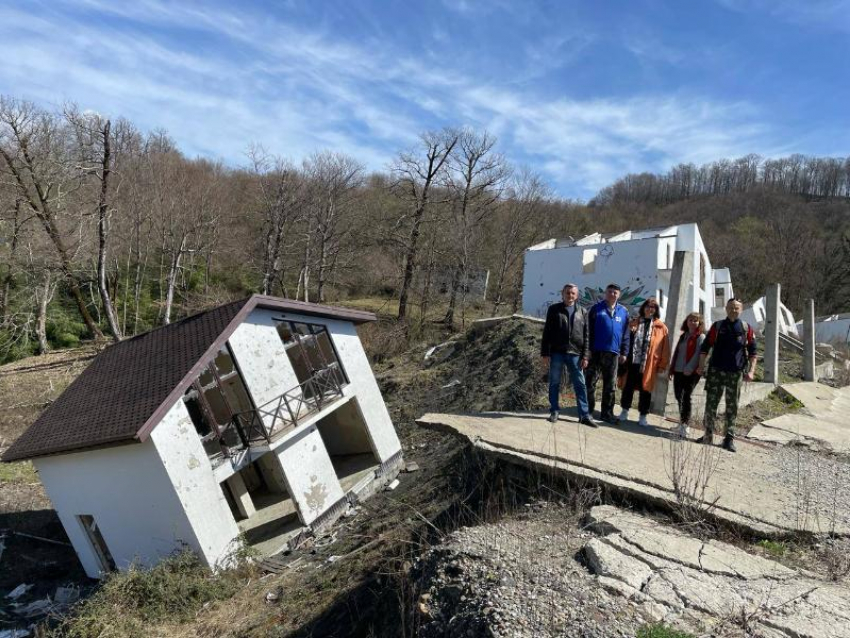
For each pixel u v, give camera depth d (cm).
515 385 1711
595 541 484
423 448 1758
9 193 3089
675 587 414
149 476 1167
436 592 458
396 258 4094
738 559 459
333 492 1452
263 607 938
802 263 5103
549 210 4647
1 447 2175
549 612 388
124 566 1264
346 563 923
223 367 1510
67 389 1455
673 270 884
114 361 1480
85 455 1251
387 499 1379
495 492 713
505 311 3816
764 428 924
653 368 809
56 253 3100
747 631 362
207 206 3966
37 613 1213
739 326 732
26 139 2908
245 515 1507
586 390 823
